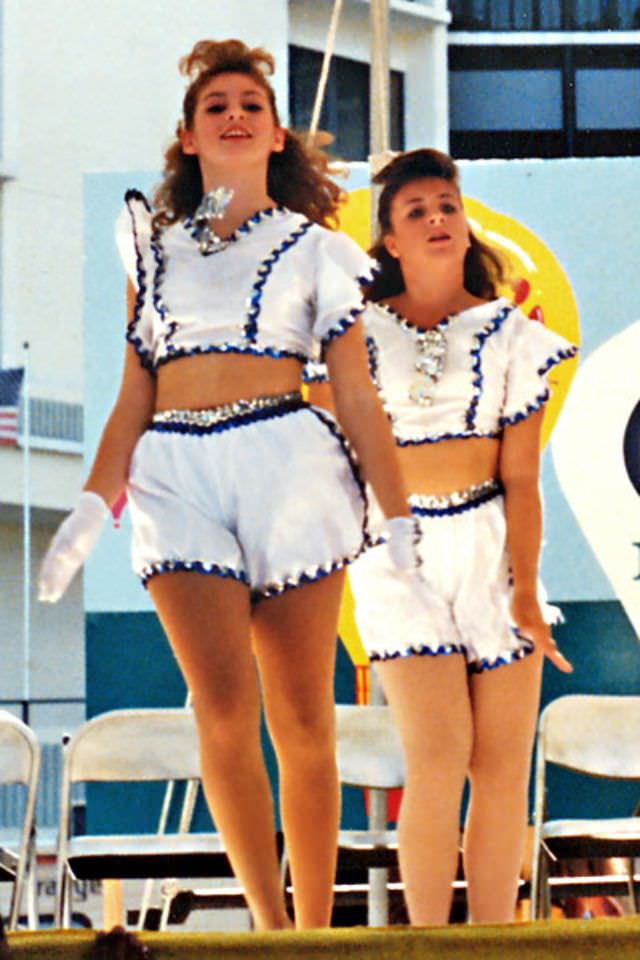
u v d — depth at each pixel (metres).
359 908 18.92
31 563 60.28
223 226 11.62
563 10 46.75
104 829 19.12
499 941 8.04
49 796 57.38
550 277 19.38
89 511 11.23
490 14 47.50
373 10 17.72
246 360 11.18
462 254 13.41
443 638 12.59
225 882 21.12
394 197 13.48
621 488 19.20
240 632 10.78
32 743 14.57
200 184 12.28
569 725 15.23
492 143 47.38
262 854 10.62
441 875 12.27
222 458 11.03
